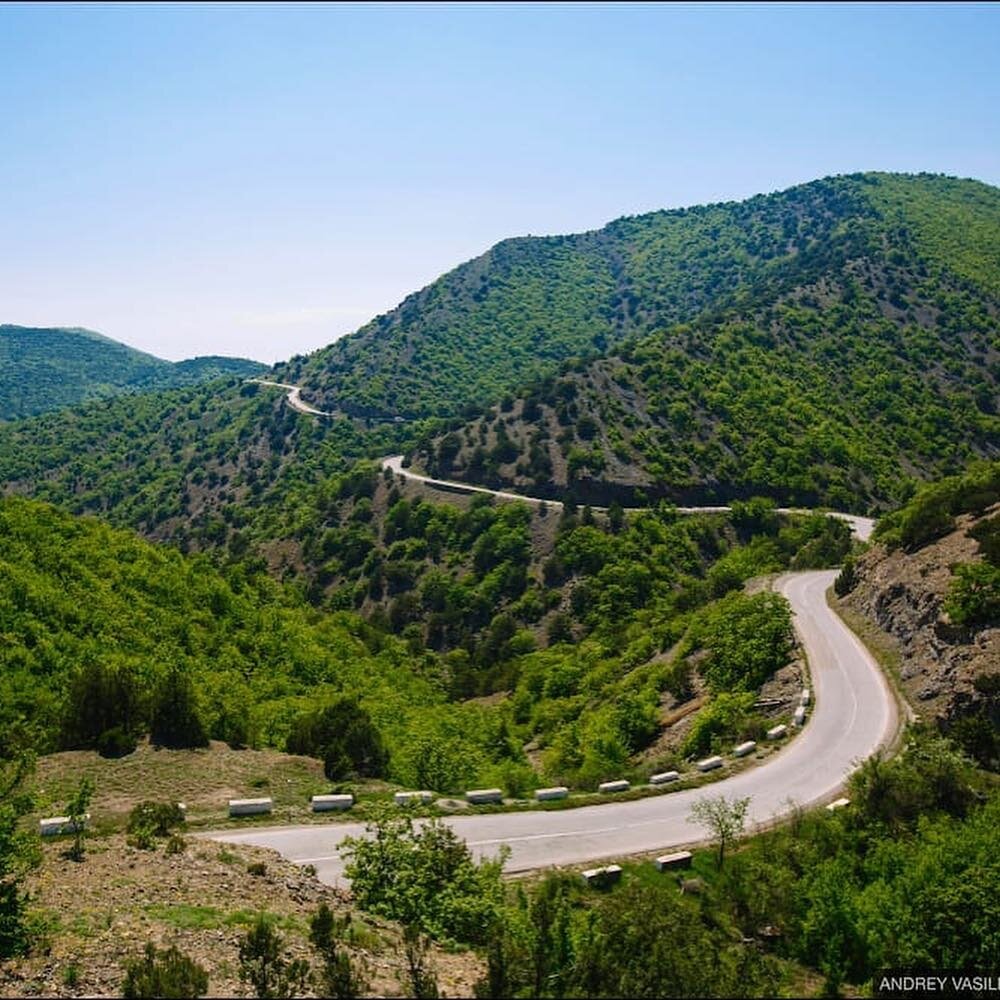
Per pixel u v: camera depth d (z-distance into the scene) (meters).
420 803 25.83
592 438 113.19
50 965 14.05
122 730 33.19
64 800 27.36
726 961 16.23
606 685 58.06
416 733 47.62
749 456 108.56
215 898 17.86
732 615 51.78
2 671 43.88
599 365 132.38
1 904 14.90
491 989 13.94
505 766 39.00
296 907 18.28
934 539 48.16
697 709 43.88
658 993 13.84
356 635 80.38
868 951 19.20
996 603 35.41
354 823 26.94
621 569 85.50
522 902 19.94
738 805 25.95
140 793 28.75
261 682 55.16
